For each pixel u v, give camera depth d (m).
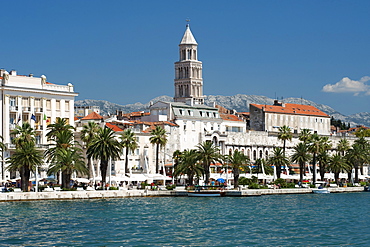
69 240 88.19
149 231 97.25
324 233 97.62
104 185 160.25
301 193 189.00
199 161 178.00
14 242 86.44
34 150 143.62
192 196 165.12
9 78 175.12
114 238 90.25
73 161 158.62
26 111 177.38
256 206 139.38
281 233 97.19
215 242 88.38
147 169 198.00
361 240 91.06
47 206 127.94
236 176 185.12
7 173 169.50
